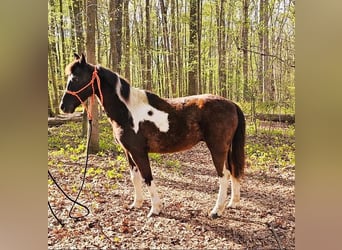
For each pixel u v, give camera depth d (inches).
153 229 101.6
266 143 142.3
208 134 105.2
